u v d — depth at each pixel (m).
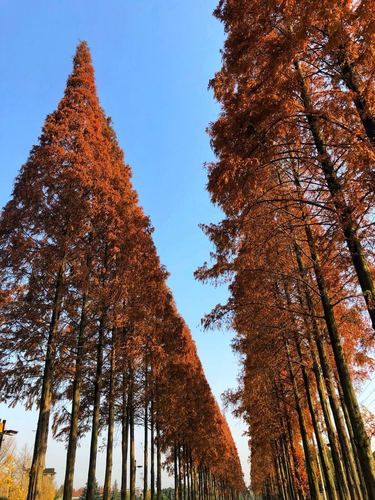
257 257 9.24
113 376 15.57
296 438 22.38
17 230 12.62
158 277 18.38
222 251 9.15
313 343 11.79
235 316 10.36
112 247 14.48
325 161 6.98
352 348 11.64
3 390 11.15
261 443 26.03
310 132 7.35
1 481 26.19
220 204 7.73
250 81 7.82
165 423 24.61
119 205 15.36
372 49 5.98
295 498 22.56
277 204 8.80
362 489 15.18
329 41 5.77
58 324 12.20
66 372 12.50
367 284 6.25
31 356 11.55
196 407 30.92
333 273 8.30
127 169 20.28
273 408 18.91
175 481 31.38
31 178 13.29
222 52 8.09
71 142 14.68
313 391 15.75
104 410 17.20
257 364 13.55
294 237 8.84
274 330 11.62
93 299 13.42
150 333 17.36
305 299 11.01
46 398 11.01
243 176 7.05
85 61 17.42
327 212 7.36
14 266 12.11
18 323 11.59
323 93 6.50
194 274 9.79
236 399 18.86
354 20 5.58
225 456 53.81
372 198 6.15
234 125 7.29
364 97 6.28
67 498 11.43
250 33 7.34
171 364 23.30
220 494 81.31
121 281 14.38
